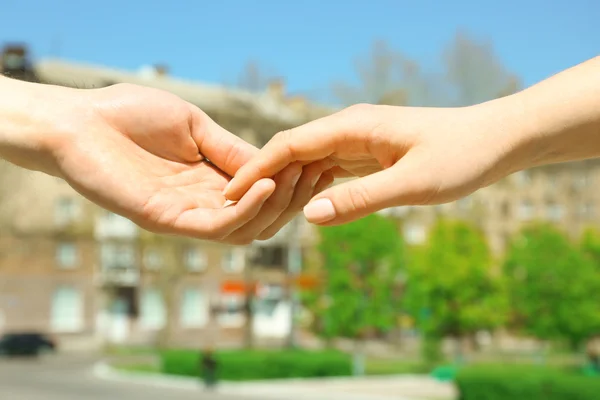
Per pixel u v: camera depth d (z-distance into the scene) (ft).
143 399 75.31
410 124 5.19
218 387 91.76
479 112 5.15
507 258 129.39
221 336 170.91
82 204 147.33
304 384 96.02
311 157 5.63
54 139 5.88
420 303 122.52
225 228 5.74
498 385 65.31
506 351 160.35
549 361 130.72
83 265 159.94
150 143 6.64
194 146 6.81
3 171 107.45
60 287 157.58
